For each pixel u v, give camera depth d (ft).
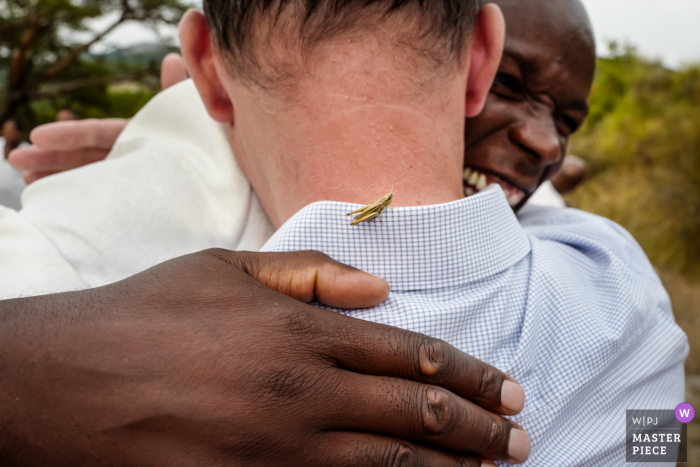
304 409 0.84
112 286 0.92
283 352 0.85
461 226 1.04
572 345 1.09
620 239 1.51
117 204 1.31
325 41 1.00
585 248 1.38
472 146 1.65
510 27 1.56
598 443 1.08
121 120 2.08
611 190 10.53
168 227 1.33
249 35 1.03
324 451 0.84
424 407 0.84
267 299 0.90
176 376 0.83
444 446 0.88
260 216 1.39
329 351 0.87
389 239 1.02
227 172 1.36
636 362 1.20
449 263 1.04
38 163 2.04
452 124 1.11
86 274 1.28
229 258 0.97
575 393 1.06
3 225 1.27
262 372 0.83
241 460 0.82
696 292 7.88
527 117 1.60
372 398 0.84
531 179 1.69
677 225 9.30
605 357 1.10
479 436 0.88
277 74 1.03
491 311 1.05
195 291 0.90
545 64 1.56
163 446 0.82
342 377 0.85
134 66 19.92
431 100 1.05
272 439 0.83
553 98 1.63
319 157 1.04
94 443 0.82
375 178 1.04
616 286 1.23
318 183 1.05
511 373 1.01
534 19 1.55
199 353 0.84
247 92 1.08
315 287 0.96
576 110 1.72
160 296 0.89
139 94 20.83
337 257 1.02
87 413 0.82
